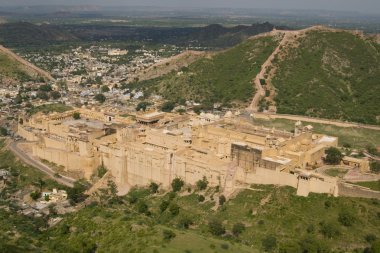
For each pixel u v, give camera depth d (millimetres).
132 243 158625
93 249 160250
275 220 171125
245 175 196250
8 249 153750
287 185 185000
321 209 170375
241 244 162125
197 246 154875
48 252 158875
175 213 189875
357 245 155250
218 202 190000
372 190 174125
